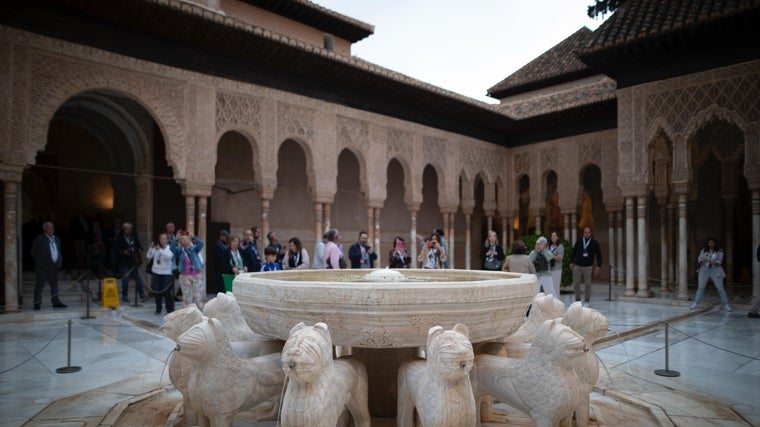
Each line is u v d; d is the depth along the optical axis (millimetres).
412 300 2787
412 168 14883
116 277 10648
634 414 4023
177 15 9281
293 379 2527
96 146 15836
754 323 8609
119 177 13117
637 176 11836
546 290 8086
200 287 8352
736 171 14531
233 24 9828
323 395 2564
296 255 8500
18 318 8172
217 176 14008
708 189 16250
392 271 3795
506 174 17953
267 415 3910
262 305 3107
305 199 16031
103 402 4195
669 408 4070
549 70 19422
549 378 2824
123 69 9562
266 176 11625
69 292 11164
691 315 9500
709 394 4512
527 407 2938
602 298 12266
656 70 11664
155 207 12492
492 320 3037
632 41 11055
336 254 8719
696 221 16406
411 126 14867
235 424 3791
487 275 4191
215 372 2957
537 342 2904
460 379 2582
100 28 9297
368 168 13703
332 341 2928
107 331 7520
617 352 6352
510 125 16938
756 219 10297
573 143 16266
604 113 15320
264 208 11641
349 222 17203
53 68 8750
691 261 15719
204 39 10289
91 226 15516
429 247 10234
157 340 6875
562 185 16484
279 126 11898
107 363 5633
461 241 21250
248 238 9016
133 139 12594
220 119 10938
